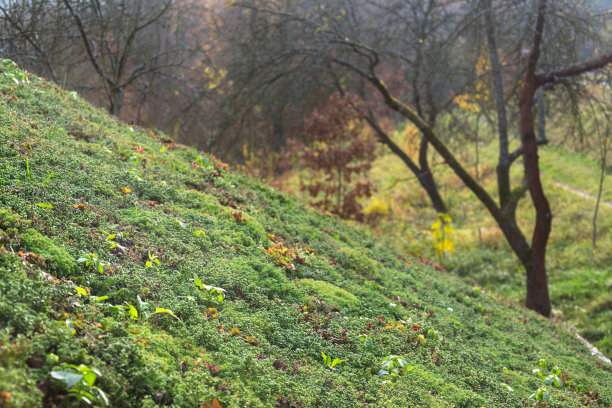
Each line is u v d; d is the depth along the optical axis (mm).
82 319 3529
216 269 5234
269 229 7242
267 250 6363
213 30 20766
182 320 4258
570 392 6160
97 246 4641
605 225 18281
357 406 4020
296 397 3854
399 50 18234
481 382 5383
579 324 13570
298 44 17141
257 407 3557
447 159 13758
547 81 12695
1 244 3875
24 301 3369
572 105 14359
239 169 11539
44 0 12062
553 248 18188
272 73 17516
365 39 19109
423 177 18609
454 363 5598
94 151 6609
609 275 15508
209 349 4043
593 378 7152
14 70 7809
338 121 16797
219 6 25359
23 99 7016
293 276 6148
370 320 5777
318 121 16859
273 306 5117
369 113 18203
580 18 12586
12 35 11773
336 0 19188
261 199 8531
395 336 5602
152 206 6055
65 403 2822
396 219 22672
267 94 17812
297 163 26859
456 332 6820
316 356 4637
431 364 5285
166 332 4000
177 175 7312
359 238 9562
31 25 12133
